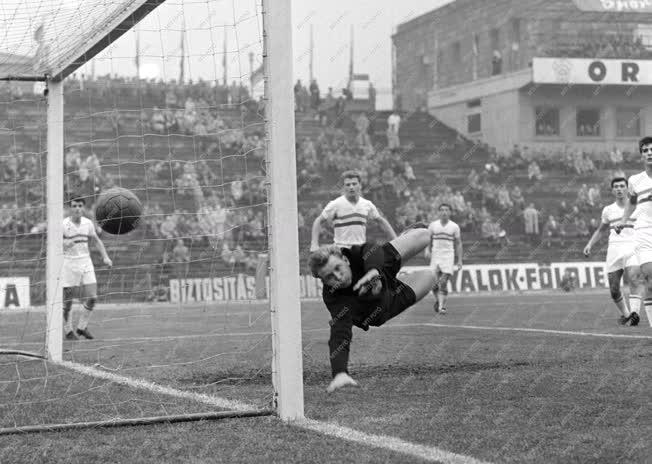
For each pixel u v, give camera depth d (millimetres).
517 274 28703
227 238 25531
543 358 7500
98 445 4121
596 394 5383
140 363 7875
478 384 5902
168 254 24281
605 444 3912
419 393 5555
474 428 4328
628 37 38156
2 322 15258
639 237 9086
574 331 10805
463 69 38906
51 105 8359
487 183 34375
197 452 3896
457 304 19828
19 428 4492
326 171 32656
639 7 38250
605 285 29719
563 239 32562
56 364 7953
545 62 36281
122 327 13672
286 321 4762
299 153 32688
